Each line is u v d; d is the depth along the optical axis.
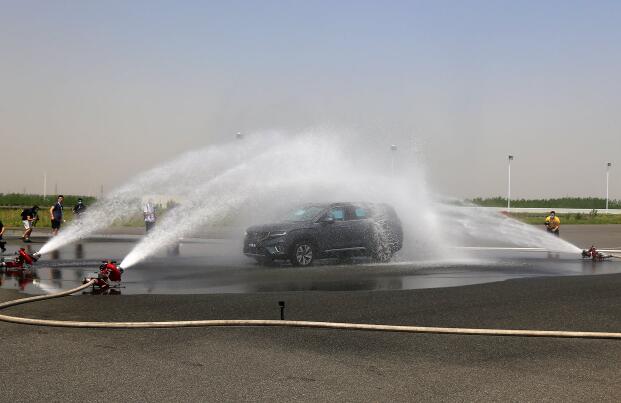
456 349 7.50
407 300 11.25
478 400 5.55
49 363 6.68
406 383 6.05
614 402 5.53
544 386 5.98
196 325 8.68
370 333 8.38
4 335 8.05
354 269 16.62
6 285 12.80
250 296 11.60
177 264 17.86
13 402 5.40
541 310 10.27
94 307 10.28
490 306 10.64
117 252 21.09
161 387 5.86
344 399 5.55
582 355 7.24
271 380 6.12
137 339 7.88
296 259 17.28
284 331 8.45
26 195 69.50
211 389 5.81
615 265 18.14
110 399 5.50
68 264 17.06
